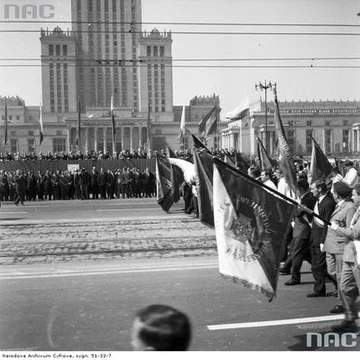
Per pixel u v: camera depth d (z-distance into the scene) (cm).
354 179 1302
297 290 850
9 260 1071
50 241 1309
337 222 695
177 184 1980
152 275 933
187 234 1414
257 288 587
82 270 977
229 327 654
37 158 3828
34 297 789
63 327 651
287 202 618
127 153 3884
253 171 1117
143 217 1841
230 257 592
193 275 932
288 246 1019
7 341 603
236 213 600
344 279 646
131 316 692
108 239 1334
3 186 2928
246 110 2914
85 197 2959
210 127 2781
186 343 274
